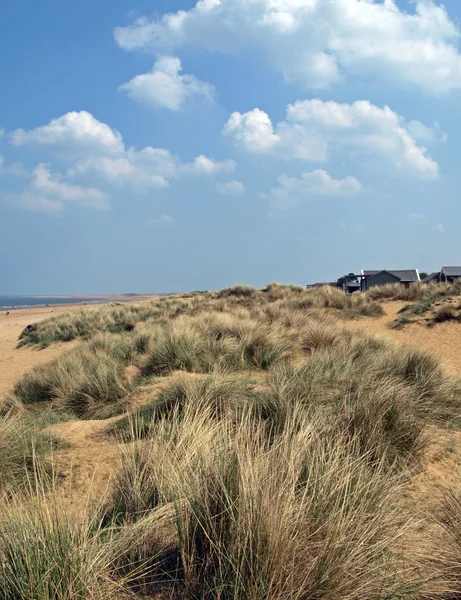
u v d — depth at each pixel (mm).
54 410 8734
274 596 2572
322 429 4582
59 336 23062
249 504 2859
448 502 3629
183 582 2836
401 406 5477
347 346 10867
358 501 3260
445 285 22906
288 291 28172
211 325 13883
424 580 2797
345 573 2678
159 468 3943
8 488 4387
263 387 7414
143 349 12961
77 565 2676
